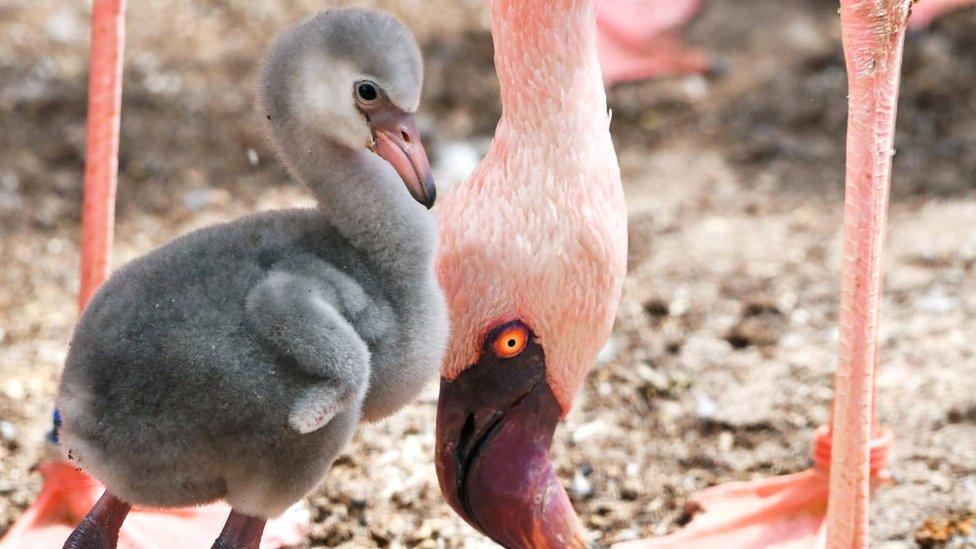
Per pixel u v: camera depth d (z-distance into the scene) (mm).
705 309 10914
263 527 6105
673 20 15164
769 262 11609
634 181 13383
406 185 6012
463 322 6535
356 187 5988
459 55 15445
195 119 13883
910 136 13906
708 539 7797
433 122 14211
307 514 8078
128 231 12133
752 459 8961
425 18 16359
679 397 9719
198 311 5598
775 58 15609
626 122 14570
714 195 13039
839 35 15914
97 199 7426
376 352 5902
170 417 5570
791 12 16500
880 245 6297
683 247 11938
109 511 6191
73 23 15586
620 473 8812
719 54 15758
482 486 6672
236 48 15375
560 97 6551
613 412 9523
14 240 11914
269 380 5551
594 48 6703
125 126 13648
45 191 12625
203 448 5660
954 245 11516
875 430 7852
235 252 5836
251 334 5555
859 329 6320
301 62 6027
